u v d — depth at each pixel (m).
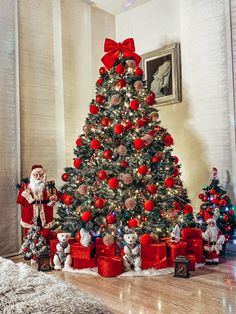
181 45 3.80
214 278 2.47
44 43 3.72
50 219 3.22
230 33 3.31
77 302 0.84
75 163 3.15
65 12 3.99
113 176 2.93
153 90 4.11
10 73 3.36
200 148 3.62
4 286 0.92
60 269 2.78
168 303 2.02
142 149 2.93
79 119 4.10
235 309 1.92
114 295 2.17
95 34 4.40
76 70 4.10
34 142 3.56
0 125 3.24
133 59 3.24
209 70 3.52
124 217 2.90
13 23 3.40
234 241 3.25
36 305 0.80
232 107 3.31
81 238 2.78
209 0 3.50
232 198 3.32
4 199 3.26
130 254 2.68
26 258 3.11
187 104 3.76
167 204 2.91
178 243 2.77
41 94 3.66
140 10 4.37
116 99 2.96
